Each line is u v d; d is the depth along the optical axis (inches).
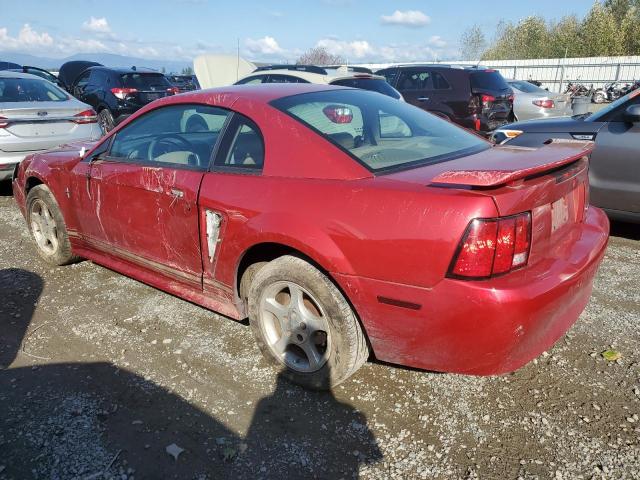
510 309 82.4
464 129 135.6
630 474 86.5
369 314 94.9
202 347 127.6
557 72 1165.1
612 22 1589.6
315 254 97.0
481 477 87.0
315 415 103.0
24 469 90.4
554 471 87.8
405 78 439.5
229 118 119.4
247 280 118.8
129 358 123.5
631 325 133.0
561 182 96.1
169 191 124.3
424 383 111.7
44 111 271.4
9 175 266.4
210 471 89.6
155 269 138.3
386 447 94.2
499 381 111.8
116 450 94.4
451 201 84.3
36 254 192.5
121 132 145.6
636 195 189.8
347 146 105.6
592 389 108.2
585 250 101.6
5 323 141.1
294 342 109.3
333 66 519.5
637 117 184.5
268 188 105.7
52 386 113.3
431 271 85.4
